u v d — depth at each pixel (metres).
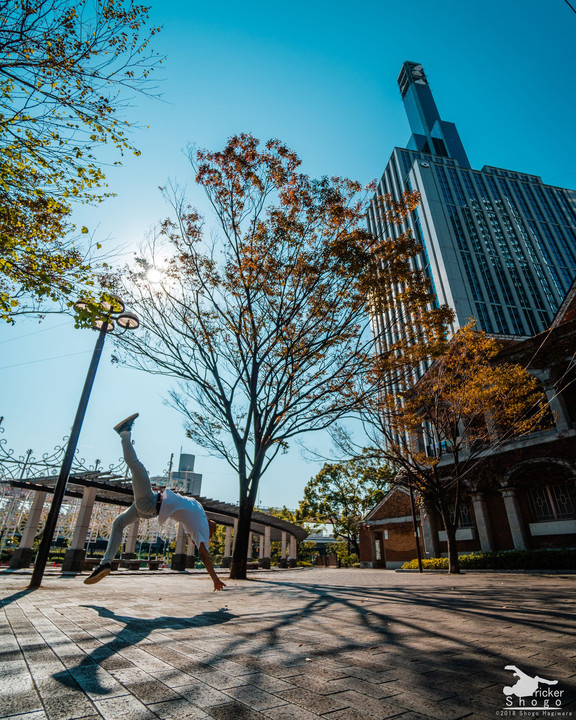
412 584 9.69
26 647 2.42
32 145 5.17
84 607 4.30
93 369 8.20
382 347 13.27
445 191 76.38
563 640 2.95
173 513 4.79
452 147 136.12
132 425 5.00
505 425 17.09
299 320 11.73
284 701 1.68
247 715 1.52
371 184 11.56
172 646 2.58
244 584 8.91
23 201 5.28
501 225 75.12
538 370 18.20
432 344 11.65
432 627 3.46
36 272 5.08
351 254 10.13
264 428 11.99
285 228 10.69
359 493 38.75
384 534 29.23
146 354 10.96
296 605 4.99
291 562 30.36
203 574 14.70
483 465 19.55
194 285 11.50
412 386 16.44
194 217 11.45
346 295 10.85
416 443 21.31
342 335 11.23
